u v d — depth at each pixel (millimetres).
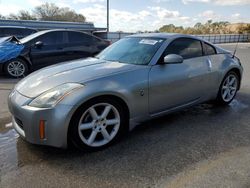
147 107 3428
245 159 2836
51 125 2756
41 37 7562
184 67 3805
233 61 4746
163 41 3807
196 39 4184
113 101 3104
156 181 2463
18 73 7477
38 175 2586
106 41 8742
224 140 3340
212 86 4355
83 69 3330
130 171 2639
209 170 2627
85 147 2986
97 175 2576
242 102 5027
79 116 2863
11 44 7477
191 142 3279
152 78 3398
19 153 3014
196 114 4316
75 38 8055
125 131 3340
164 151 3045
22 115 2846
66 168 2705
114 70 3258
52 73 3299
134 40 4152
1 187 2393
